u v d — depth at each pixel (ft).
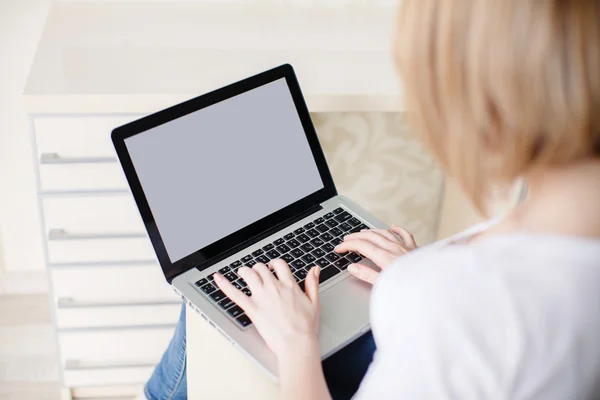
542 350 1.40
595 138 1.40
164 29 4.37
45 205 4.05
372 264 3.23
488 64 1.36
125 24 4.39
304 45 4.32
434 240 5.50
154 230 3.12
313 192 3.62
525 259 1.47
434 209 5.30
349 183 5.07
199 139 3.33
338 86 3.92
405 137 4.86
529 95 1.35
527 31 1.32
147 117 3.19
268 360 2.67
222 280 2.75
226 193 3.37
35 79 3.77
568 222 1.49
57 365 5.10
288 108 3.61
